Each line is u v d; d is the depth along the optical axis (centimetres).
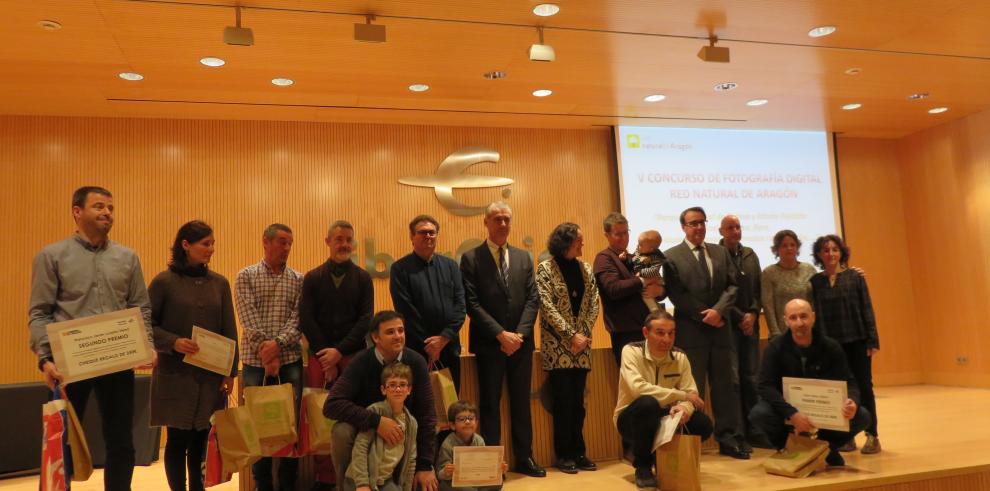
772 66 594
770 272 504
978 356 763
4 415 469
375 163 701
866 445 434
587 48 540
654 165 759
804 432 392
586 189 752
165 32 480
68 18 455
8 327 600
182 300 348
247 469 374
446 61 556
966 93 690
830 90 664
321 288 371
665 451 363
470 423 346
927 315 823
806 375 400
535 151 744
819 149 815
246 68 551
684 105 695
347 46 518
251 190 667
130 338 309
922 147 827
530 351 414
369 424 316
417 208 705
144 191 642
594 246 745
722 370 443
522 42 524
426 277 396
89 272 314
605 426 454
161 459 533
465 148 724
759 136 797
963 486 382
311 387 375
